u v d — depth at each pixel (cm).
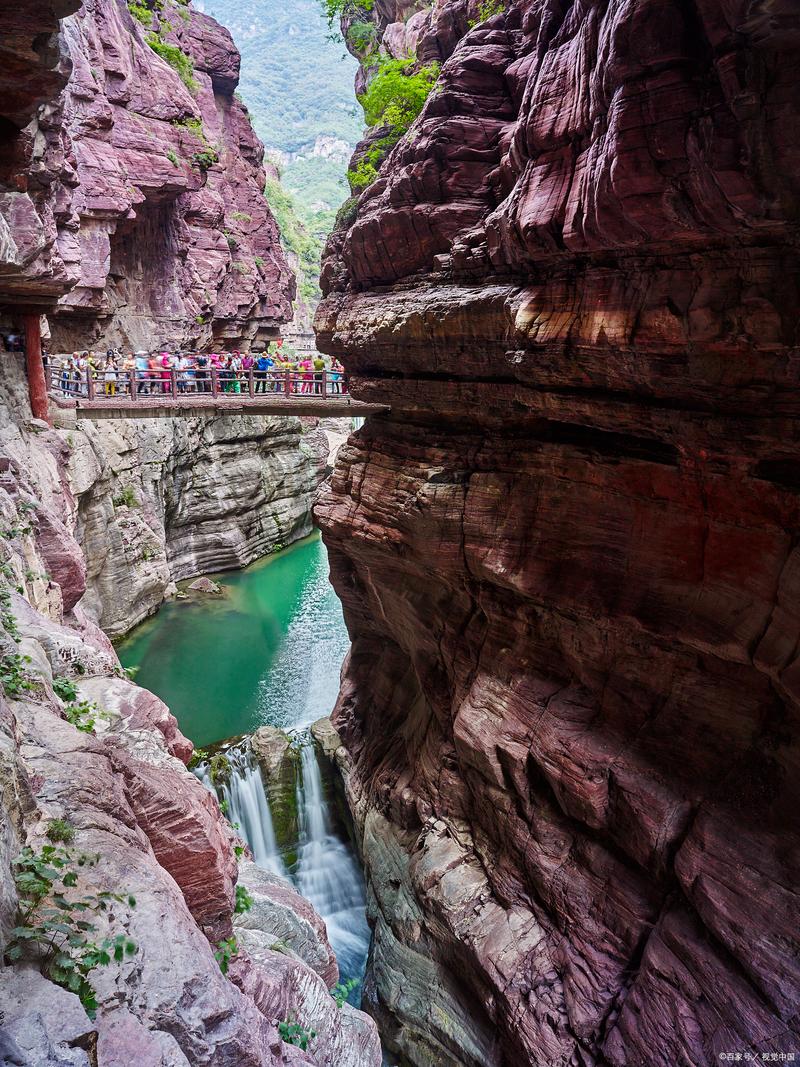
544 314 1033
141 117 2992
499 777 1203
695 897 920
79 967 420
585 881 1070
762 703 964
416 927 1280
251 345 4103
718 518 966
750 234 750
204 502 3083
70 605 1440
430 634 1483
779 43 613
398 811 1477
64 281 1692
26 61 576
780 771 929
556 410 1106
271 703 2153
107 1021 402
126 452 2550
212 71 4025
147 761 775
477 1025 1134
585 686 1157
